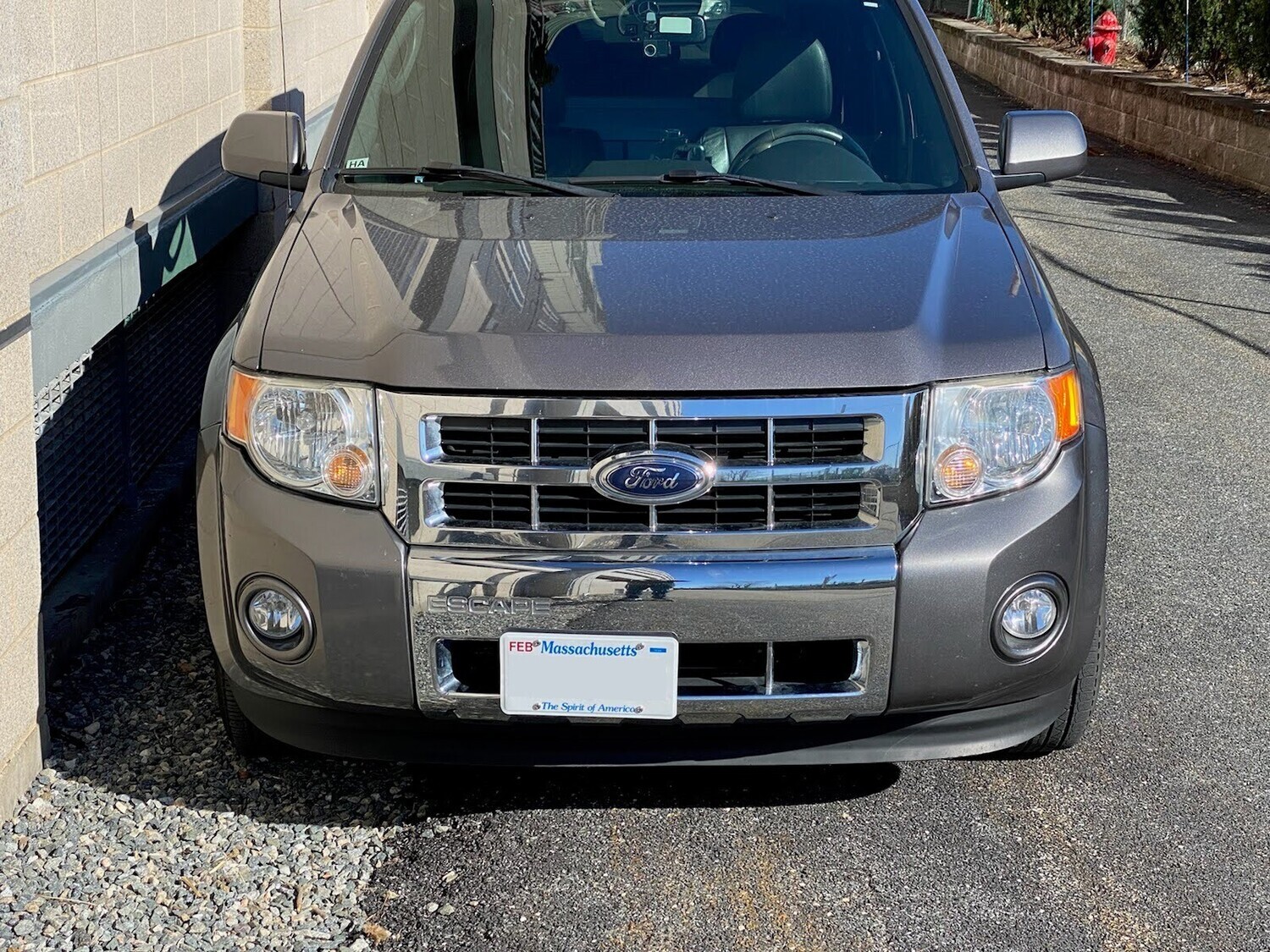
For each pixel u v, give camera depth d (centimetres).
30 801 323
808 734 305
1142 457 568
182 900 289
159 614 421
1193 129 1312
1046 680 303
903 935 285
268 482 292
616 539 282
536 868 304
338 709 296
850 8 423
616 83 403
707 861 309
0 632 310
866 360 284
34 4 396
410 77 407
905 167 386
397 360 283
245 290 653
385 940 279
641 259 318
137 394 498
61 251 419
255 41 648
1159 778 344
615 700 285
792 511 284
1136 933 286
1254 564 468
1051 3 1936
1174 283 862
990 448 290
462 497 283
